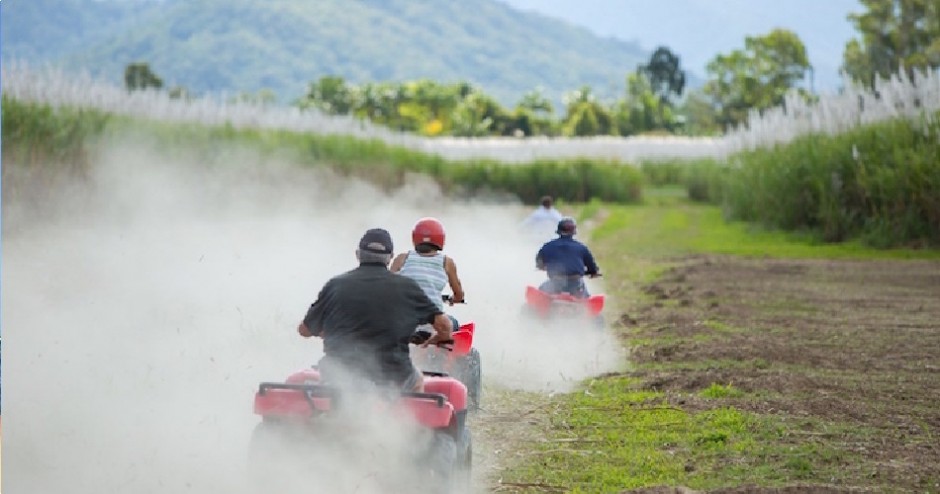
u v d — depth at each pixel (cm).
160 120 11944
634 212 17225
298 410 2256
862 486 2677
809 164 11619
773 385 3900
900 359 4509
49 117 8350
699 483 2722
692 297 6681
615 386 3978
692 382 3975
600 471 2853
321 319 2444
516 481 2770
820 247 10588
